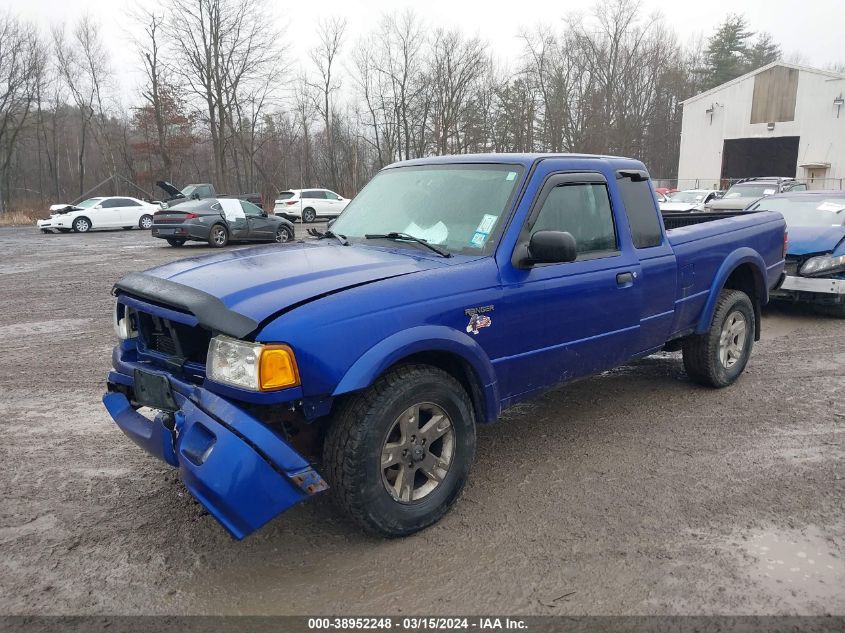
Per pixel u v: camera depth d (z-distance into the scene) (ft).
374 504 9.81
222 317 9.02
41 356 22.17
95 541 10.48
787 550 9.97
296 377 8.87
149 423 10.46
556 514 11.18
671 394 17.57
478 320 10.82
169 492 12.17
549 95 181.06
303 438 10.41
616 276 13.30
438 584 9.27
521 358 11.75
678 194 87.81
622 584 9.19
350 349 9.24
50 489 12.28
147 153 167.84
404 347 9.65
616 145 184.55
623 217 13.84
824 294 26.40
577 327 12.67
